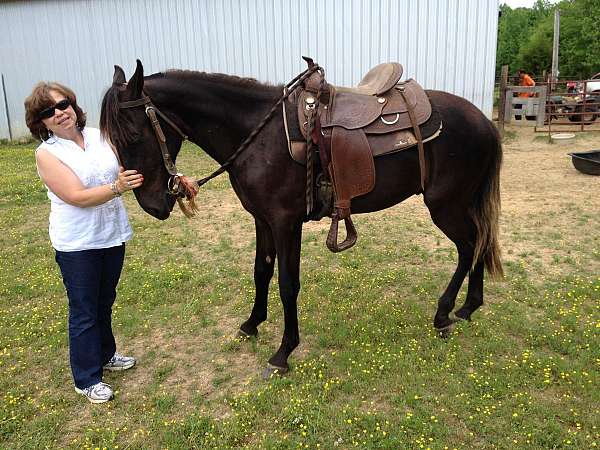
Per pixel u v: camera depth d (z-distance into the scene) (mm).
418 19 10141
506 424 2414
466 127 2957
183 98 2598
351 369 2891
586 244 4734
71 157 2398
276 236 2754
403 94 2891
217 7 11250
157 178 2600
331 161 2674
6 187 7754
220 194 7188
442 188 2988
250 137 2637
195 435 2414
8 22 12703
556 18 20938
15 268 4668
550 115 11078
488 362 2895
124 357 3062
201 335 3406
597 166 7129
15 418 2572
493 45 9852
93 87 12664
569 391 2633
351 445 2326
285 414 2529
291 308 2859
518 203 6121
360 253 4723
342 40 10719
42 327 3504
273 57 11258
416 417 2469
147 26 11820
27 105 2303
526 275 4105
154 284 4125
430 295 3846
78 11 12125
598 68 28609
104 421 2574
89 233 2506
